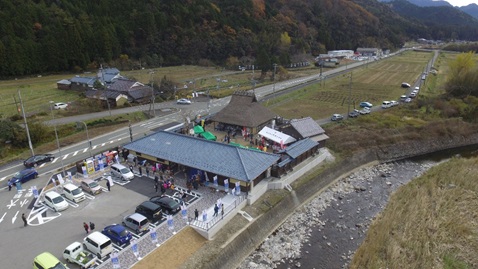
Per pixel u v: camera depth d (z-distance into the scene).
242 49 150.38
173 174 45.44
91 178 44.72
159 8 154.38
